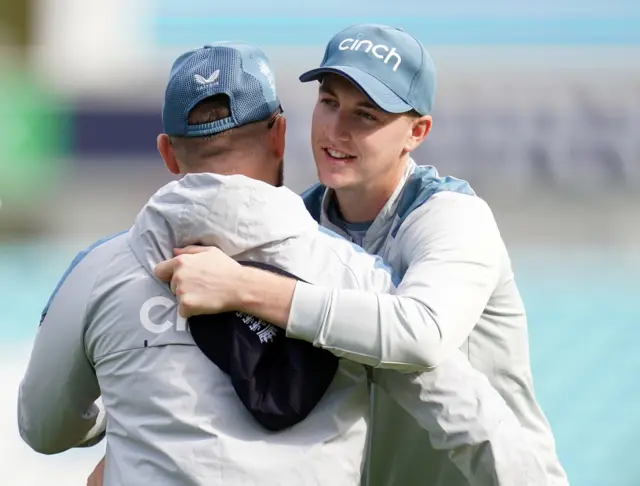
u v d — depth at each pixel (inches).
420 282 304.8
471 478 303.6
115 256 299.7
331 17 2249.0
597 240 1451.8
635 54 1786.4
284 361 280.7
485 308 361.7
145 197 1560.0
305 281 289.9
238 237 287.4
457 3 2196.1
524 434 321.1
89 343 299.0
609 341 1105.4
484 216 337.4
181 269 283.0
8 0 2175.2
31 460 775.7
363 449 292.8
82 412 318.7
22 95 1544.0
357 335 281.0
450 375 297.0
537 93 1537.9
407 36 354.3
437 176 364.5
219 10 2250.2
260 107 298.5
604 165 1515.7
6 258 1412.4
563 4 2183.8
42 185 1540.4
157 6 2212.1
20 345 1035.3
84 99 1552.7
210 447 275.0
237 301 280.7
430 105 358.0
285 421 277.0
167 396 281.1
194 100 293.6
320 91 352.8
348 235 375.9
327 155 352.2
